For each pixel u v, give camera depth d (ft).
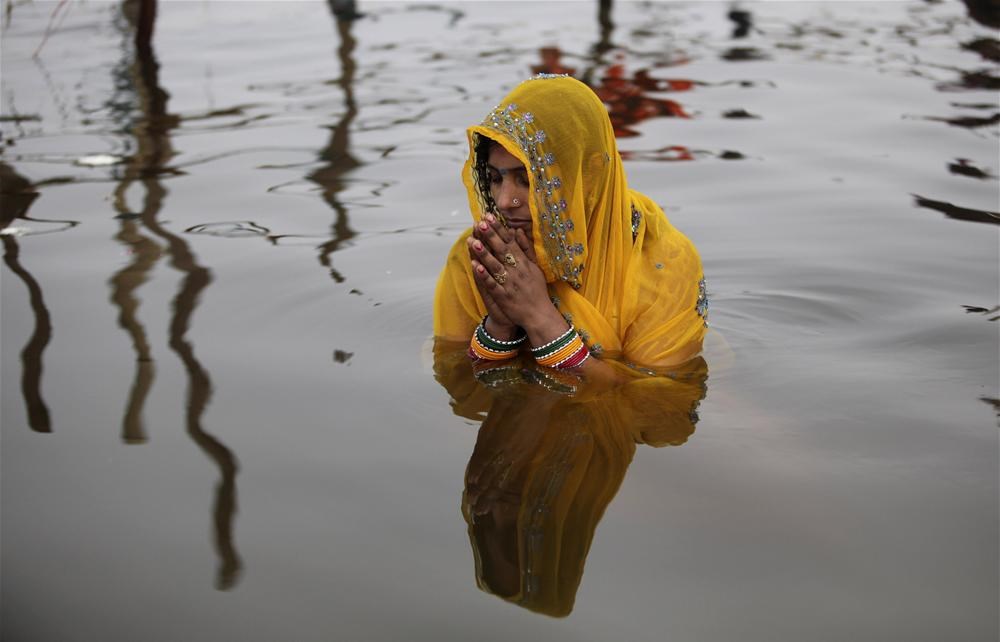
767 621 6.61
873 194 16.37
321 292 12.73
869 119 20.36
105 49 27.78
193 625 6.79
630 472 8.46
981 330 11.49
